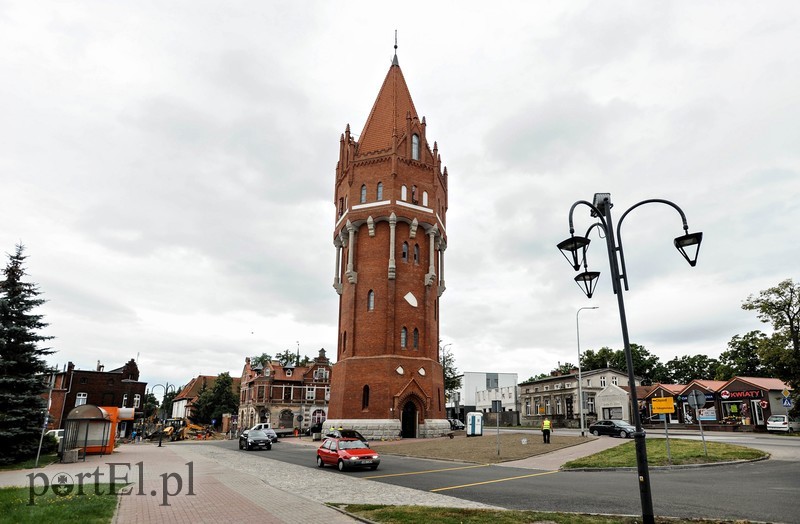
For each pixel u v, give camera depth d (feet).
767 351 150.30
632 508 42.80
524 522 36.70
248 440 136.15
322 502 48.01
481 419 146.20
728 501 44.80
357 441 83.35
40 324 102.47
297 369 295.89
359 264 170.71
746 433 144.36
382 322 161.58
